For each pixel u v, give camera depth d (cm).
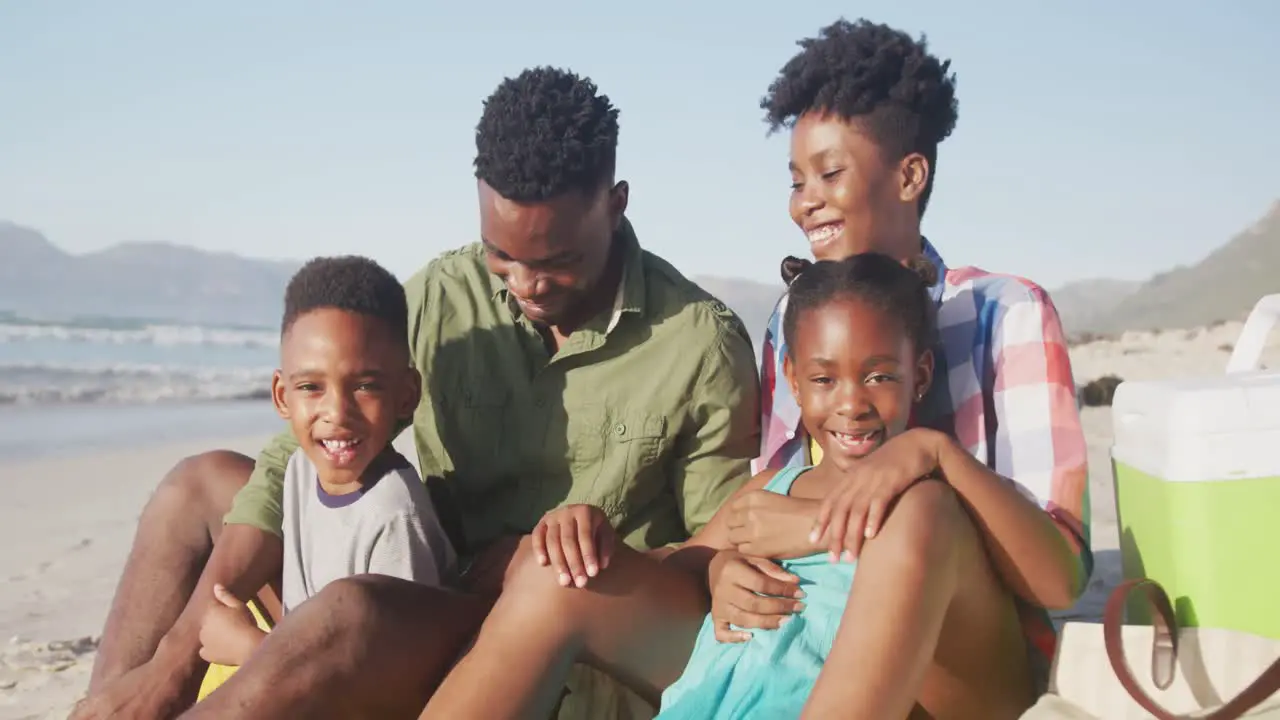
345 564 312
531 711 260
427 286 360
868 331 286
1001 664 270
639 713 288
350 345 314
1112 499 779
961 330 325
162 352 2853
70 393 1939
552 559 261
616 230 348
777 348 353
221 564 322
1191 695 254
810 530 265
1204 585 276
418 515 315
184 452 1313
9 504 952
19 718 442
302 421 317
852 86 338
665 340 338
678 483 346
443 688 260
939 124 350
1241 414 274
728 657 261
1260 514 272
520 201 307
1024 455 303
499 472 346
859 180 341
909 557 238
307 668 256
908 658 235
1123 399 313
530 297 322
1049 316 318
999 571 267
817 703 233
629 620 267
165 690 307
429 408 351
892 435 292
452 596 284
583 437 339
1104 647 259
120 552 772
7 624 593
